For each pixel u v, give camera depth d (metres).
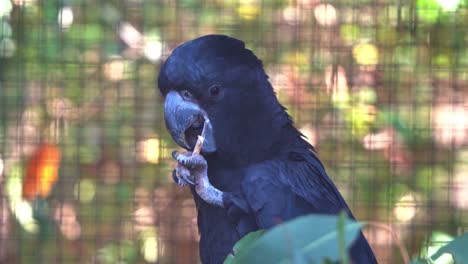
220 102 6.17
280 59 10.77
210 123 6.19
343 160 10.75
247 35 10.80
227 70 6.19
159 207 11.04
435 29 10.67
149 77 11.04
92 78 11.06
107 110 11.06
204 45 6.25
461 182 10.66
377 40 10.73
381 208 10.71
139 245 11.02
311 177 6.29
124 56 11.05
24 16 10.98
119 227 11.04
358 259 6.21
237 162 6.25
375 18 10.72
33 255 11.09
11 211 11.02
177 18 10.96
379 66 10.73
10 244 11.08
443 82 10.70
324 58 10.77
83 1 11.09
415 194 10.70
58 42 11.03
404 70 10.70
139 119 11.04
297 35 10.77
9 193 11.01
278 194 6.04
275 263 2.89
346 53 10.77
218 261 6.38
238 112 6.19
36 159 10.98
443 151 10.68
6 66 10.97
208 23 10.88
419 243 10.61
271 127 6.30
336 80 10.77
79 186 11.05
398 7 10.69
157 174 11.04
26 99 10.99
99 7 11.12
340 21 10.74
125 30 11.16
